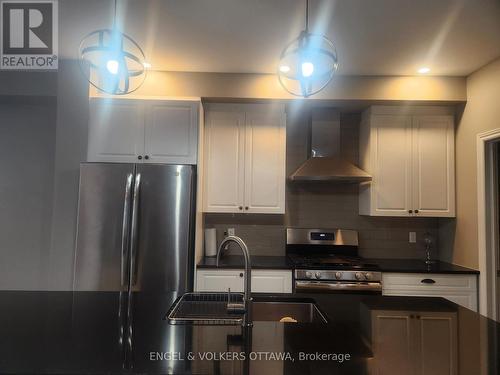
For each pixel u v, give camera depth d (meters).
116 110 2.95
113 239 2.67
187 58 2.79
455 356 1.07
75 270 2.65
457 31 2.29
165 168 2.73
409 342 1.18
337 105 3.28
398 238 3.50
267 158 3.22
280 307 1.75
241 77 3.08
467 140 3.03
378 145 3.21
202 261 3.05
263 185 3.21
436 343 1.17
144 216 2.70
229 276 2.90
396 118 3.23
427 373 0.96
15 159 3.54
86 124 2.91
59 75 2.90
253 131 3.24
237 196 3.20
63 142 2.90
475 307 2.83
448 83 3.05
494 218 2.79
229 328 1.30
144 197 2.71
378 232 3.51
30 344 1.13
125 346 1.12
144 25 2.29
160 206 2.71
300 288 2.82
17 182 3.54
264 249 3.51
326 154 3.39
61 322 1.35
